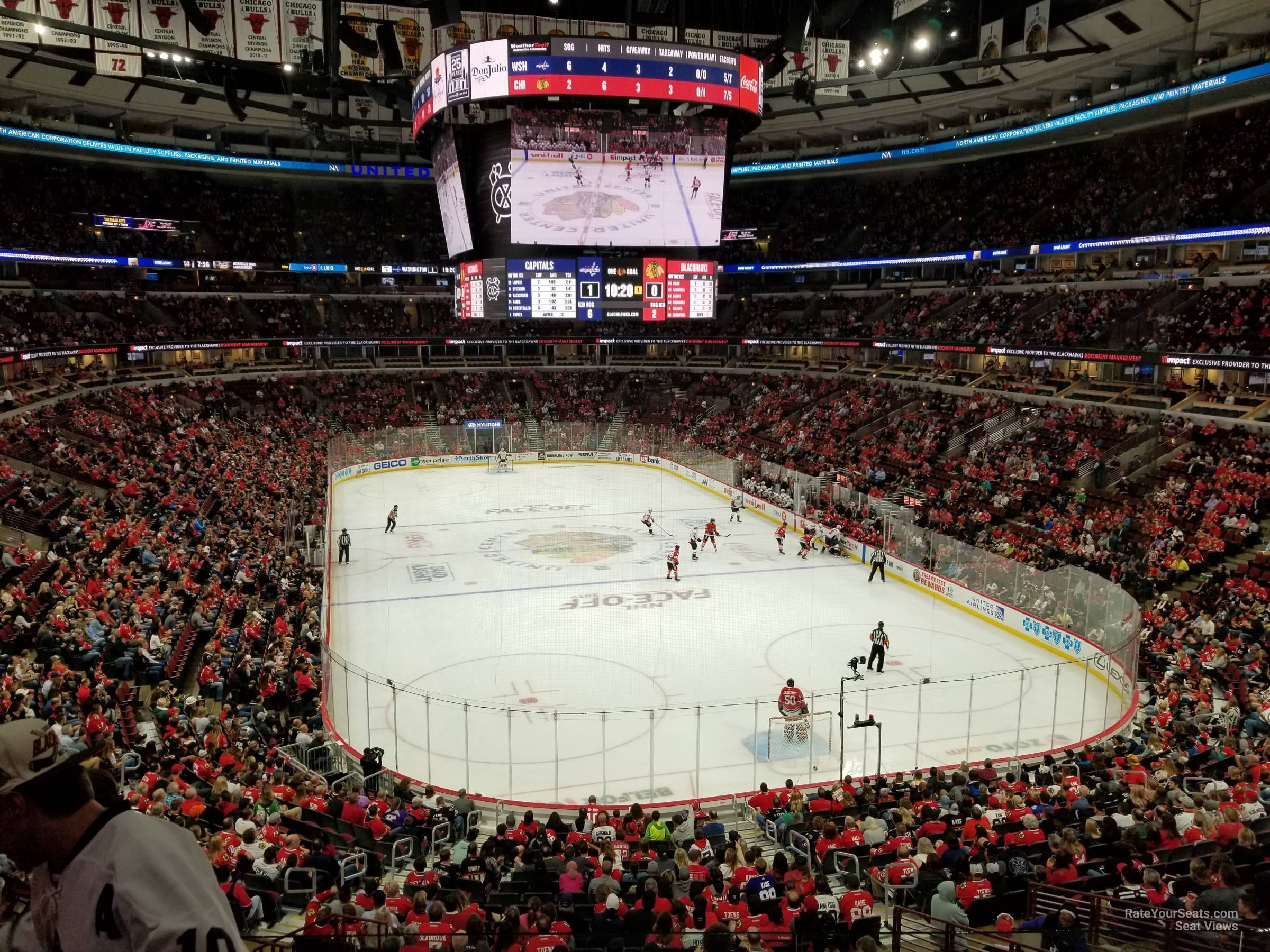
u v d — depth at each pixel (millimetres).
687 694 24625
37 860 2041
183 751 17297
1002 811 14516
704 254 38219
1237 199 44281
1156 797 14102
